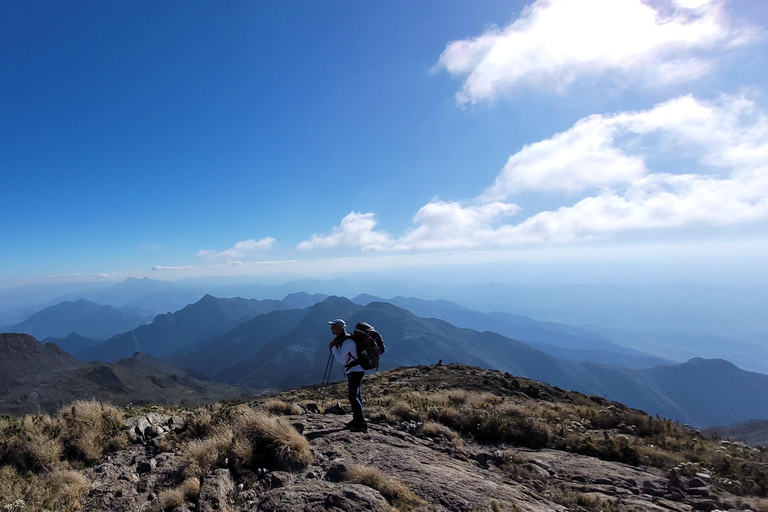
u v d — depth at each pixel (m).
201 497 4.76
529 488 6.61
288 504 4.38
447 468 6.39
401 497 4.79
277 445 6.18
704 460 9.12
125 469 5.68
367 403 12.81
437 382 22.73
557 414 14.26
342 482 5.20
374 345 7.97
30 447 5.64
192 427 7.31
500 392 20.36
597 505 6.05
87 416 6.89
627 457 9.06
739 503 6.47
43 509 4.47
